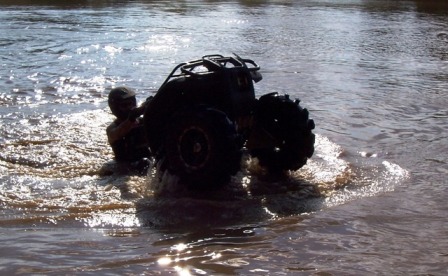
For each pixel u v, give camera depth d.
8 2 44.19
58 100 13.73
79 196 8.59
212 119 8.52
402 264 6.80
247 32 27.72
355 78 16.53
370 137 11.11
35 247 7.15
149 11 38.59
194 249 7.11
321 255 6.97
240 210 8.16
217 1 48.75
